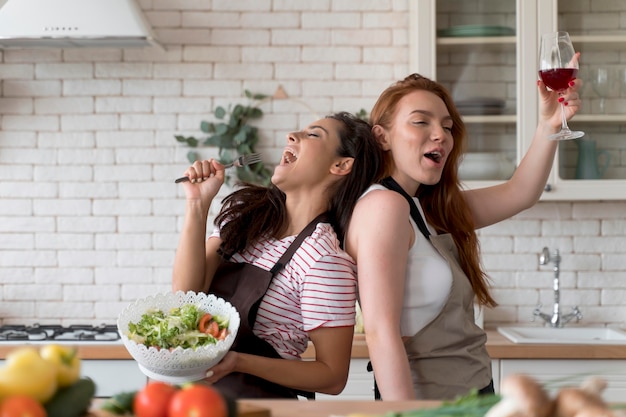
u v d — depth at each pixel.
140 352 1.91
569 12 3.84
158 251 4.17
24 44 3.86
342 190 2.21
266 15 4.18
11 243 4.17
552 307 4.18
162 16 4.17
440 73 3.83
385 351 1.91
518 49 3.80
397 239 1.98
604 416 1.05
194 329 2.02
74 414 1.24
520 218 4.20
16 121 4.16
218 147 4.18
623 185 3.79
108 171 4.18
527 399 1.09
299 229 2.21
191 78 4.17
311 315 2.04
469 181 3.78
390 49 4.18
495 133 3.81
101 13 3.70
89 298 4.17
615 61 3.84
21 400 1.13
